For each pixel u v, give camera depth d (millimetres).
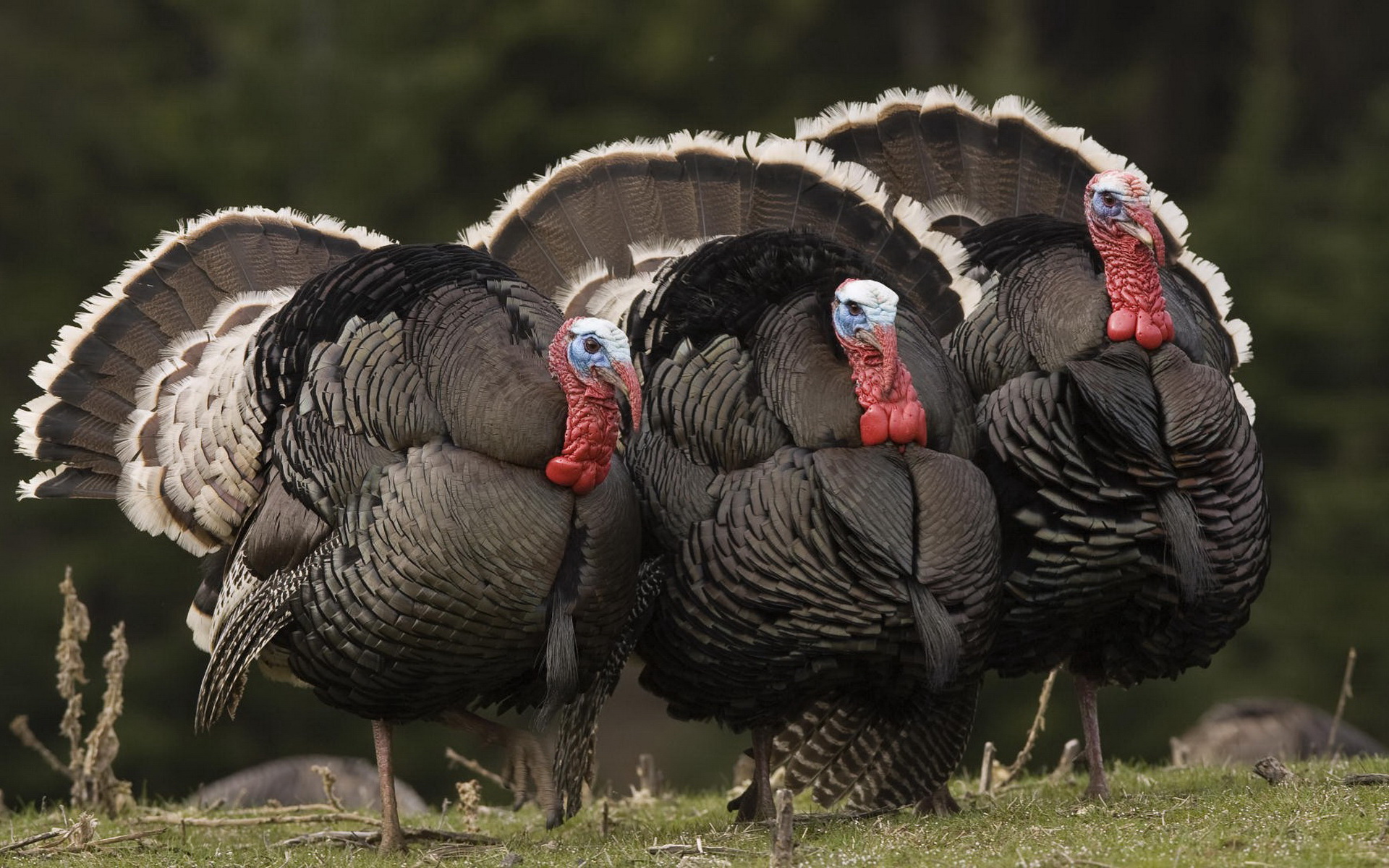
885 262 19000
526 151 53875
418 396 16125
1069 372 17000
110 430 18719
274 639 16938
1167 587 17156
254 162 52125
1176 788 17969
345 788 24109
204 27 58188
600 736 48375
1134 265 17234
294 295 17312
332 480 16188
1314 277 52156
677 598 16750
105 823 19297
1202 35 60406
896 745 18297
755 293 16984
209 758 43594
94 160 53719
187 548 18031
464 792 18375
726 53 55438
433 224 51594
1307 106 59469
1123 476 16953
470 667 16188
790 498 16297
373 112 53156
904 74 57531
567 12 55031
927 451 16625
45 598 45156
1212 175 58156
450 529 15719
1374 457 49312
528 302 16703
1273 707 25984
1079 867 14344
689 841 16688
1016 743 40750
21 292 50438
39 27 56000
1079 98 57469
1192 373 17141
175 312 19094
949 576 16344
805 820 17500
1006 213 20250
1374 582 45750
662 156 20109
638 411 15938
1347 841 14492
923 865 14781
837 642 16406
